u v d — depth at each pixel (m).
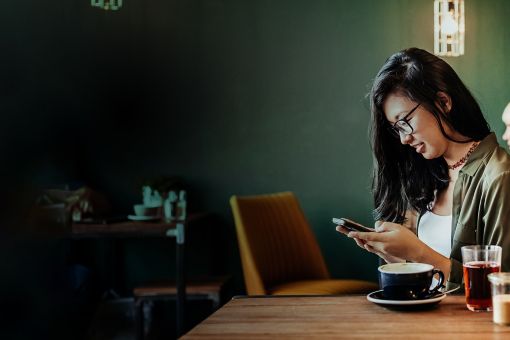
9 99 3.60
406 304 1.31
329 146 4.02
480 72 3.98
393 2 4.00
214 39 4.09
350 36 4.02
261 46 4.07
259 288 3.18
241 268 4.06
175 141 4.10
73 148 4.06
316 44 4.04
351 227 1.60
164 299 3.43
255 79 4.07
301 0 4.05
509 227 1.53
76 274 3.70
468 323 1.20
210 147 4.09
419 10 3.98
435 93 1.66
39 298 3.52
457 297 1.45
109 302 3.70
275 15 4.07
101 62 4.10
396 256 1.55
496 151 1.64
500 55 3.98
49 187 3.75
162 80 4.10
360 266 3.99
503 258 1.52
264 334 1.18
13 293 3.43
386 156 1.85
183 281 3.32
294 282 3.41
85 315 3.73
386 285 1.38
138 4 4.10
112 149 4.11
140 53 4.11
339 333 1.16
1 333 3.37
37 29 3.79
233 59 4.09
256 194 4.06
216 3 4.09
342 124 4.01
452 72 1.69
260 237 3.40
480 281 1.29
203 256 4.08
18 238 3.44
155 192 3.75
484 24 3.99
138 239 4.11
